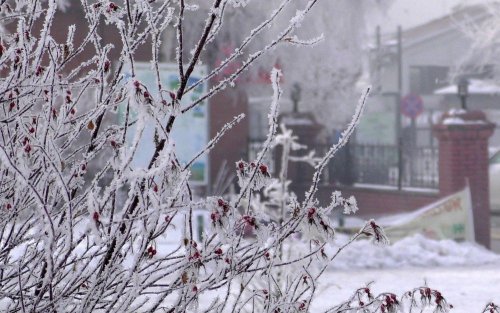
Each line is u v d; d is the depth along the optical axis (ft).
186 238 13.35
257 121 119.34
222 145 101.60
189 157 64.64
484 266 59.36
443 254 62.39
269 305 14.89
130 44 13.19
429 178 87.56
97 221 11.88
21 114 13.75
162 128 11.80
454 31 209.56
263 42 90.99
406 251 59.98
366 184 94.17
